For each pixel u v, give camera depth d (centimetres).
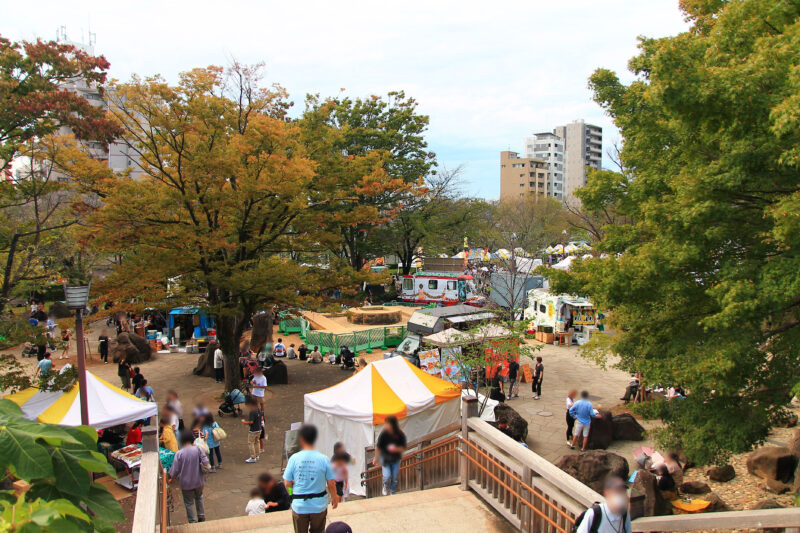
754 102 738
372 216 2342
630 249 1089
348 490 1221
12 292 1435
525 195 8644
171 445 1356
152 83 1830
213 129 1944
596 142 14612
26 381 1227
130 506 1216
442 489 781
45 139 1731
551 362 2706
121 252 2181
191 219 2006
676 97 768
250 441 1543
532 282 3462
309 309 2247
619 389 2244
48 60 1309
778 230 689
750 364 855
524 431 1573
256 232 2202
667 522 488
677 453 1170
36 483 362
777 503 996
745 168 758
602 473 1117
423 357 2039
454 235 4934
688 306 942
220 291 2125
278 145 1930
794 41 729
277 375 2406
